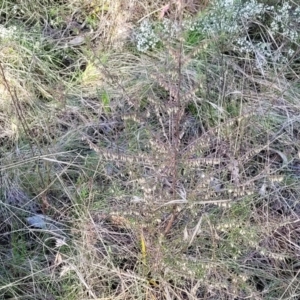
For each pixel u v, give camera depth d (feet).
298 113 8.27
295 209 7.50
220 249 6.75
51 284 6.83
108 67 8.74
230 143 7.43
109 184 7.53
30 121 8.18
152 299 6.60
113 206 7.07
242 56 8.81
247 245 6.81
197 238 6.75
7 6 9.49
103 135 8.07
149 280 6.68
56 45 9.12
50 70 8.78
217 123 7.91
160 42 8.84
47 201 7.45
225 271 6.53
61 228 7.23
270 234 7.02
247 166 7.70
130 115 7.10
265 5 9.12
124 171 7.29
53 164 7.70
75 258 6.84
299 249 7.07
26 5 9.50
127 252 6.94
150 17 9.34
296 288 6.71
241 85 8.34
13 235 7.20
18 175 7.64
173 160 6.23
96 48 9.05
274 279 6.84
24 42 8.99
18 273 6.95
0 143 8.08
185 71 8.32
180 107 6.78
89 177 7.56
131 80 8.61
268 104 8.25
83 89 8.61
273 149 7.84
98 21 9.48
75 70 8.97
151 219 6.42
